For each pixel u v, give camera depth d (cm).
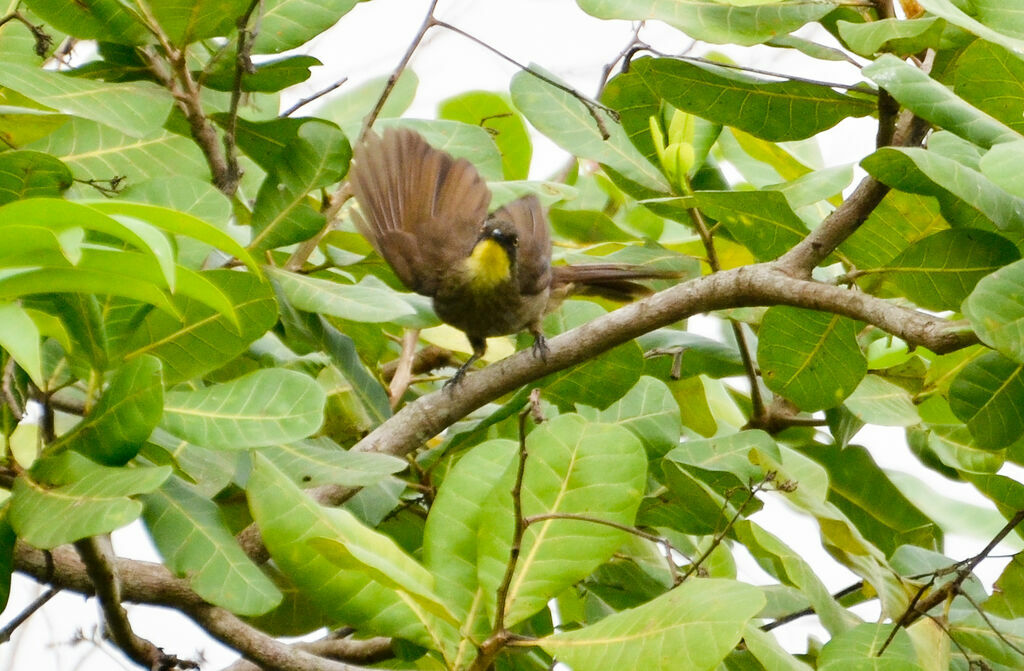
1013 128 605
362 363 696
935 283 586
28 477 425
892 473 809
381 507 611
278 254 730
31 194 492
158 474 410
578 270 777
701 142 729
